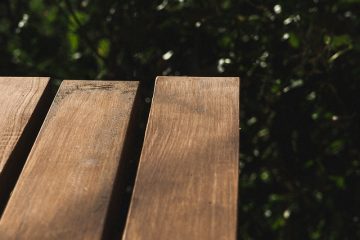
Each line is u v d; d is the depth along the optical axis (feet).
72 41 9.01
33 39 9.33
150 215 3.56
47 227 3.53
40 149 4.16
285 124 8.69
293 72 8.21
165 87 4.79
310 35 8.02
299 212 9.73
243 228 10.06
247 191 9.82
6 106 4.68
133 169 5.12
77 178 3.89
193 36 8.73
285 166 9.16
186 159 4.00
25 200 3.73
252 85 8.44
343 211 9.57
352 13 8.89
